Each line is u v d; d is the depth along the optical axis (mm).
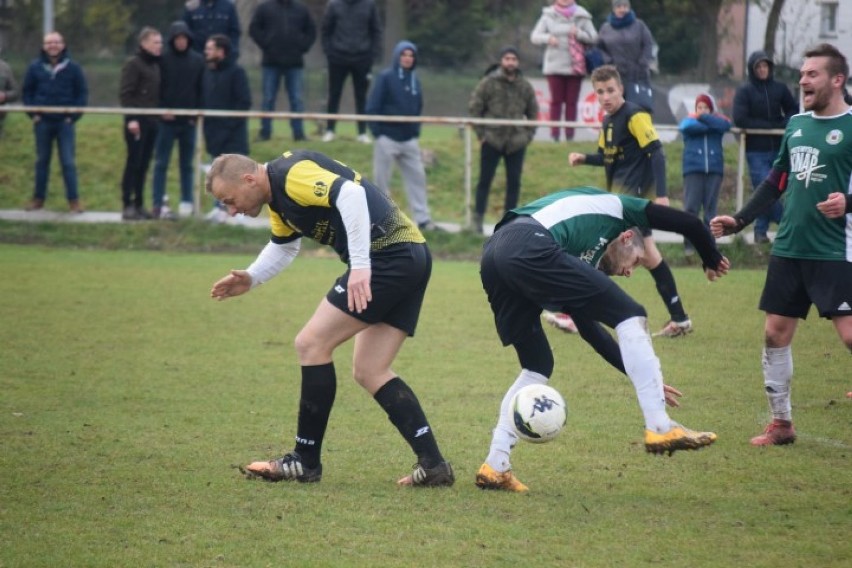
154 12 104500
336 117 44906
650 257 28672
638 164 29781
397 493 16469
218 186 16359
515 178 44625
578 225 16172
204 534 14453
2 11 97062
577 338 29750
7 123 53312
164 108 46594
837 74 18266
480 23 105875
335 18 52500
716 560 13562
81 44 99938
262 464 17078
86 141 55188
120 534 14430
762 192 19406
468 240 45094
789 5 50312
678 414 21578
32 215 48031
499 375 25109
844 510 15609
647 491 16625
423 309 33594
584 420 21141
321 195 15992
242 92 46562
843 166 18297
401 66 45594
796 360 26703
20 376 24344
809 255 18625
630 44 46062
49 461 17906
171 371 25078
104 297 34781
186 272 39906
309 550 13875
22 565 13266
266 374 24891
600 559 13594
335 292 16734
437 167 52938
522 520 15148
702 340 29016
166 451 18656
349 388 23906
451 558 13617
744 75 56625
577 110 51812
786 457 18578
